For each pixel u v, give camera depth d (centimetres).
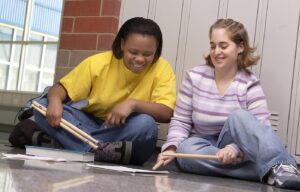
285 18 192
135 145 162
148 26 166
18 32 268
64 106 170
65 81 179
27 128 189
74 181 91
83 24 223
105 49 217
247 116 145
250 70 185
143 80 176
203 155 146
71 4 226
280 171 134
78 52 223
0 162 113
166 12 212
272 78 193
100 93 175
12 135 194
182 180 121
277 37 193
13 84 265
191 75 171
